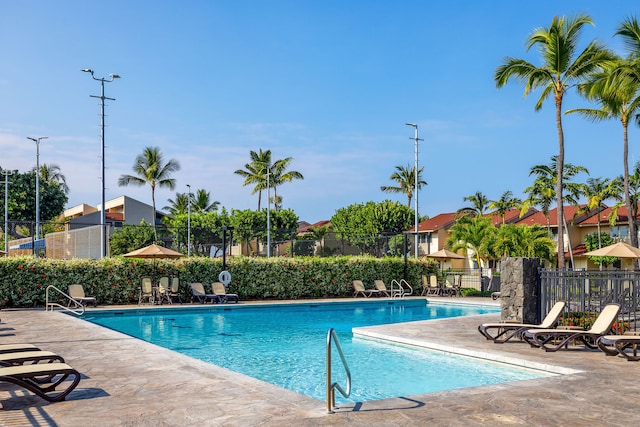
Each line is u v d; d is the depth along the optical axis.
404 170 83.88
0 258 22.59
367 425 6.21
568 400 7.29
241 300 27.20
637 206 52.69
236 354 13.52
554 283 14.05
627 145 32.09
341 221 66.38
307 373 11.12
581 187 53.03
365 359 12.23
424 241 63.69
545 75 29.56
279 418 6.50
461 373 10.63
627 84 24.58
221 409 6.92
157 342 15.65
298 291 28.59
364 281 30.56
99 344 12.52
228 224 61.75
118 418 6.54
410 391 9.41
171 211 96.38
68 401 7.35
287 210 66.81
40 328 15.70
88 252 35.91
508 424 6.23
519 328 12.66
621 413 6.67
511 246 43.53
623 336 10.84
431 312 24.89
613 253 16.33
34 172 72.19
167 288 24.41
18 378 7.03
